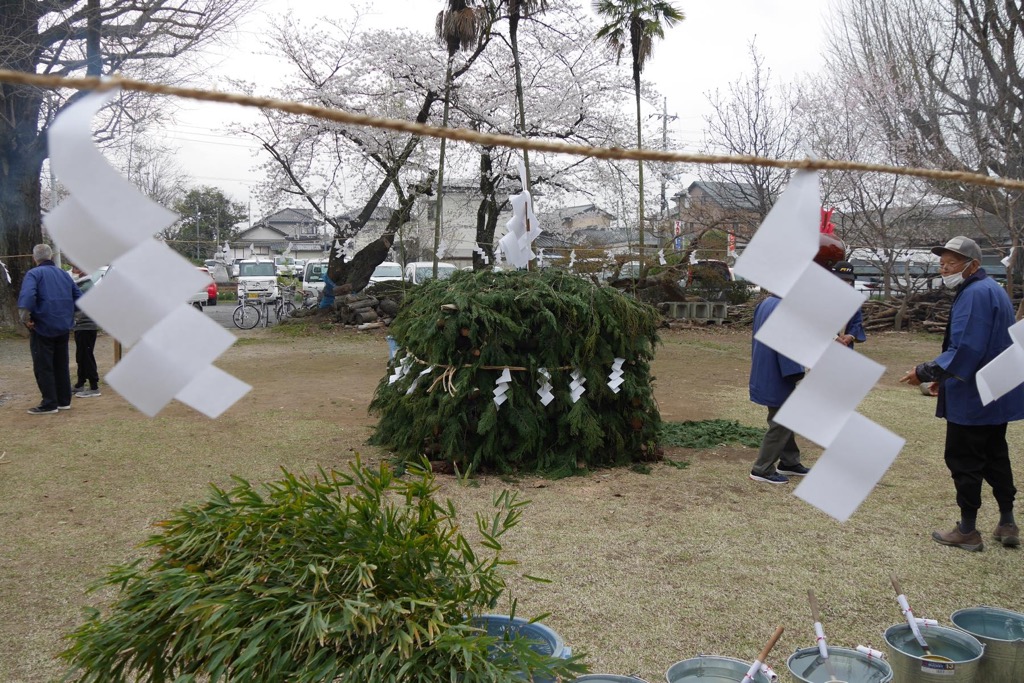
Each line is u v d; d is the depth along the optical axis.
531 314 5.76
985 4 15.71
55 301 7.93
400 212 18.17
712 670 2.21
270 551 1.99
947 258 3.98
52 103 14.32
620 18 14.38
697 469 5.93
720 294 18.84
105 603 3.42
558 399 5.78
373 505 2.10
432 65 16.75
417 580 2.01
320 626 1.76
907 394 9.53
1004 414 4.00
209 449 6.46
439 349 5.68
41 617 3.29
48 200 20.38
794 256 1.17
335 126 17.41
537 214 19.78
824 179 17.69
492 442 5.64
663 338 16.19
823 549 4.16
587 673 2.35
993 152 16.17
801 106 18.42
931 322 17.53
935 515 4.75
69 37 13.96
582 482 5.51
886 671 2.19
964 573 3.83
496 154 17.58
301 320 18.19
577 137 18.66
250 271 27.14
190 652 1.93
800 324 1.17
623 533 4.39
